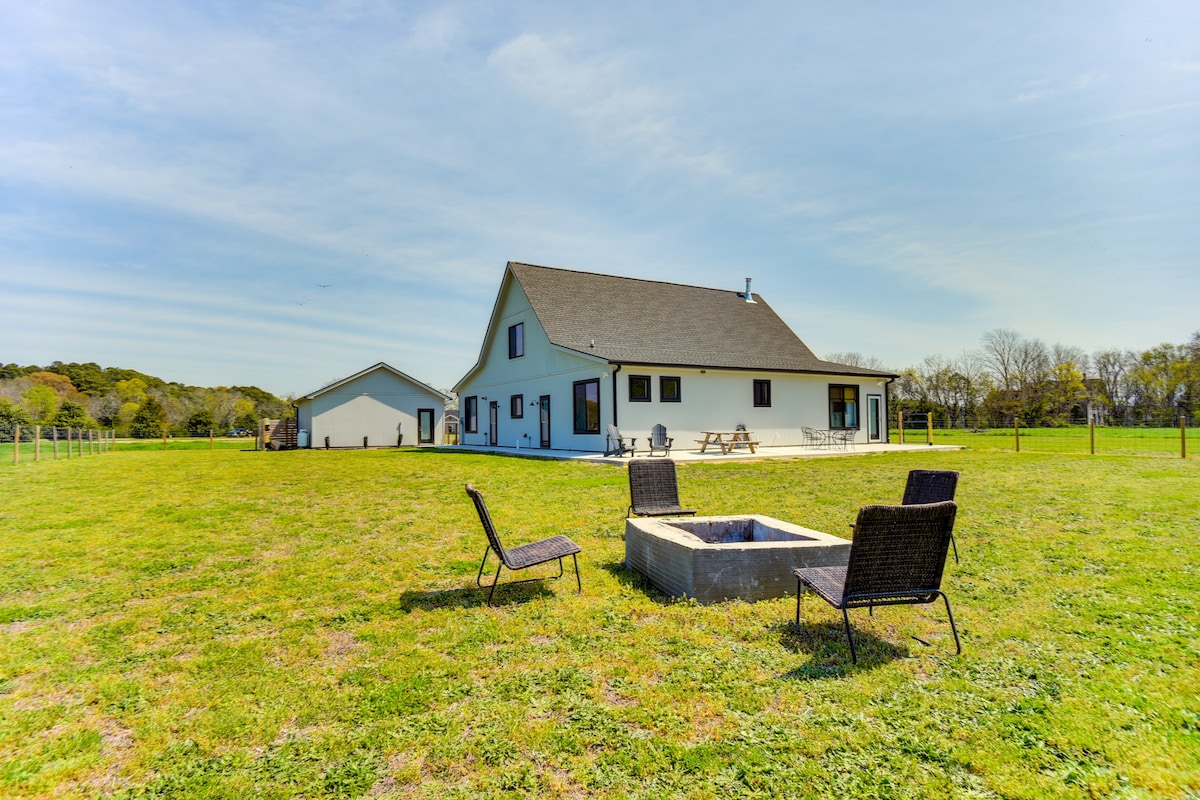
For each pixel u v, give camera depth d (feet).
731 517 18.71
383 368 104.12
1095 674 10.20
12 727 9.04
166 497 34.19
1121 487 32.07
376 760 7.99
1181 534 20.62
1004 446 70.90
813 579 12.32
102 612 14.46
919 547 11.24
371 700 9.64
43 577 17.44
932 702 9.27
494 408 85.10
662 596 14.98
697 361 62.80
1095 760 7.68
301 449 96.07
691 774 7.51
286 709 9.41
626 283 79.82
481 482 38.52
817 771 7.49
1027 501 27.73
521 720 8.92
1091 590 14.76
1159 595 14.32
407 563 18.67
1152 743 8.02
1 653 11.94
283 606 14.66
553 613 13.73
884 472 41.68
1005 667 10.53
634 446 58.75
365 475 45.96
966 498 28.84
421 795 7.21
